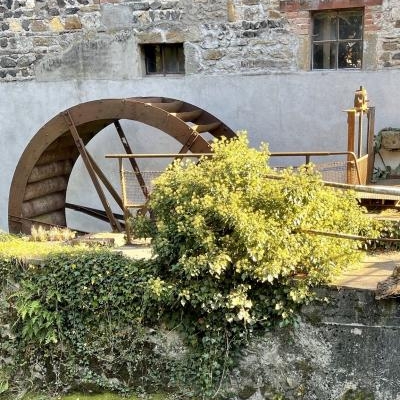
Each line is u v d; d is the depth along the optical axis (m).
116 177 7.48
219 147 4.25
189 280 3.90
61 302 4.54
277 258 3.71
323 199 4.02
